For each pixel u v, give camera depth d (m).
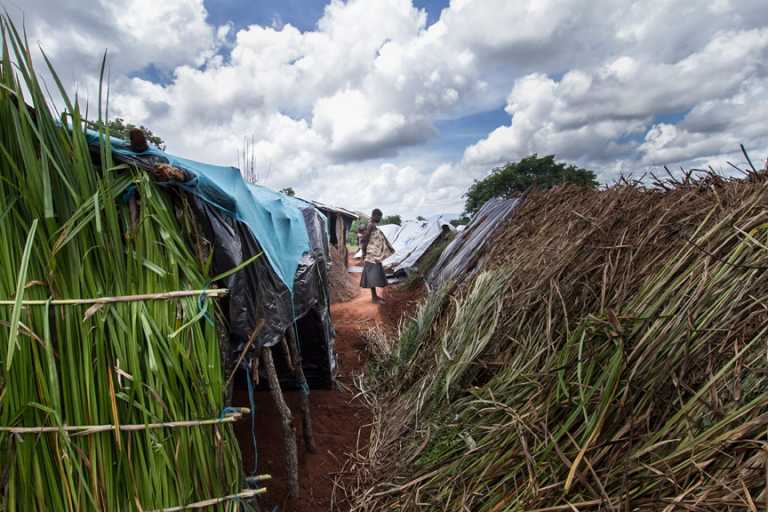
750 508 1.20
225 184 2.18
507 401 2.31
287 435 2.43
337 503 2.54
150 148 1.77
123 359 1.61
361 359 5.08
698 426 1.54
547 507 1.67
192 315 1.76
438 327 4.07
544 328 2.60
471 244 6.45
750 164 2.39
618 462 1.65
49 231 1.52
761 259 1.77
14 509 1.49
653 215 2.66
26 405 1.48
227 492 1.80
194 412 1.73
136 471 1.62
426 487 2.24
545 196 4.93
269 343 2.20
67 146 1.55
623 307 2.19
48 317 1.53
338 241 12.75
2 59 1.40
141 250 1.68
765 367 1.51
